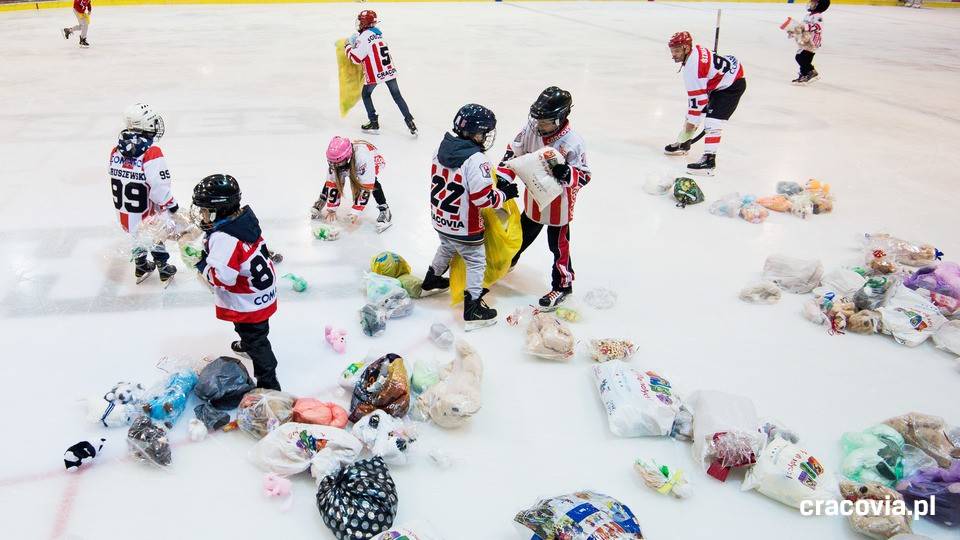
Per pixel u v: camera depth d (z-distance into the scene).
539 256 4.73
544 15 20.80
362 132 7.67
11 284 4.05
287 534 2.40
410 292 4.04
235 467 2.70
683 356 3.59
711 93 6.48
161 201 3.85
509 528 2.46
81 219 5.04
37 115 8.02
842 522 2.56
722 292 4.34
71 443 2.79
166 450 2.66
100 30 15.32
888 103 10.62
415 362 3.23
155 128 3.81
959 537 2.50
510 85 10.63
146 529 2.40
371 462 2.53
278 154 6.75
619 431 2.93
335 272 4.36
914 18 24.67
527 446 2.88
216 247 2.60
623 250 4.91
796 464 2.61
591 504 2.33
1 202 5.31
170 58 12.02
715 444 2.71
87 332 3.59
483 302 3.89
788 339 3.81
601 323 3.90
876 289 3.99
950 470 2.58
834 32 19.62
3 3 18.70
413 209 5.47
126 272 4.25
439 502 2.57
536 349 3.43
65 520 2.43
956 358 3.69
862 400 3.29
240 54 12.62
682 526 2.51
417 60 12.52
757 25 20.27
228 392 2.96
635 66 12.88
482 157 3.29
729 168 7.00
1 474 2.62
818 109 10.01
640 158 7.18
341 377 3.14
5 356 3.36
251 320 2.79
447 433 2.94
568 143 3.54
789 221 5.61
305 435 2.65
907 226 5.59
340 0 22.53
